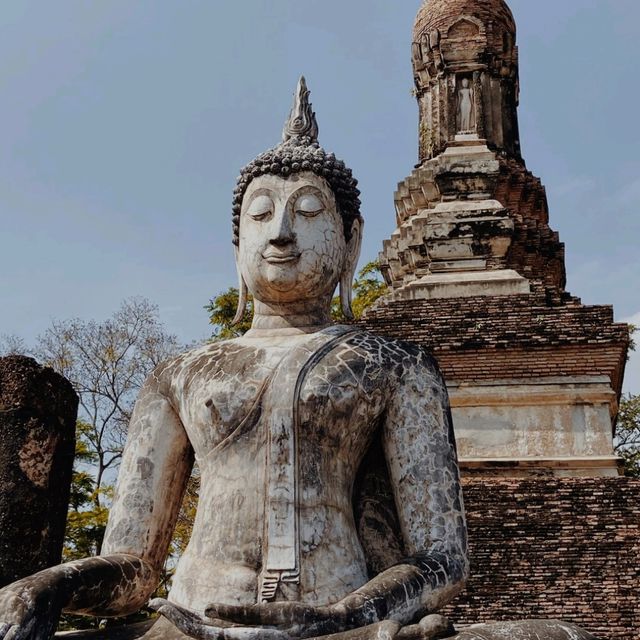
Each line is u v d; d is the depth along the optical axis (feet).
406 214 83.51
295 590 17.48
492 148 83.82
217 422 18.86
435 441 19.07
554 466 64.28
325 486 18.37
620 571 58.39
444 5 87.97
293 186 20.83
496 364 67.10
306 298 20.90
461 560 18.29
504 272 74.28
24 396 22.03
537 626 16.60
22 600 16.47
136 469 19.81
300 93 22.26
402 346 19.80
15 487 21.59
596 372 66.18
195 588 17.93
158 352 105.60
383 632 15.65
